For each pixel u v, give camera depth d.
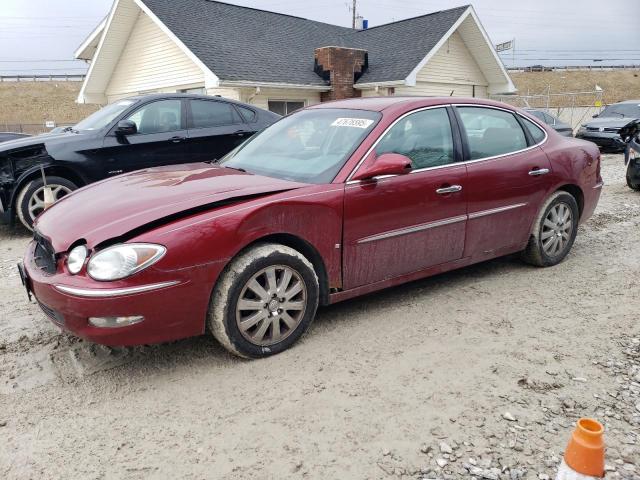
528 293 4.67
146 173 4.28
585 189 5.41
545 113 16.67
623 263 5.46
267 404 3.04
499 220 4.68
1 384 3.27
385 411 2.97
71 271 3.06
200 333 3.32
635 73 78.19
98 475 2.51
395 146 4.04
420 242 4.16
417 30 18.22
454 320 4.12
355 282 3.90
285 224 3.47
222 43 15.62
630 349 3.66
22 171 6.66
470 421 2.89
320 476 2.50
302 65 16.62
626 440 2.74
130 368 3.44
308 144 4.28
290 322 3.60
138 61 17.22
